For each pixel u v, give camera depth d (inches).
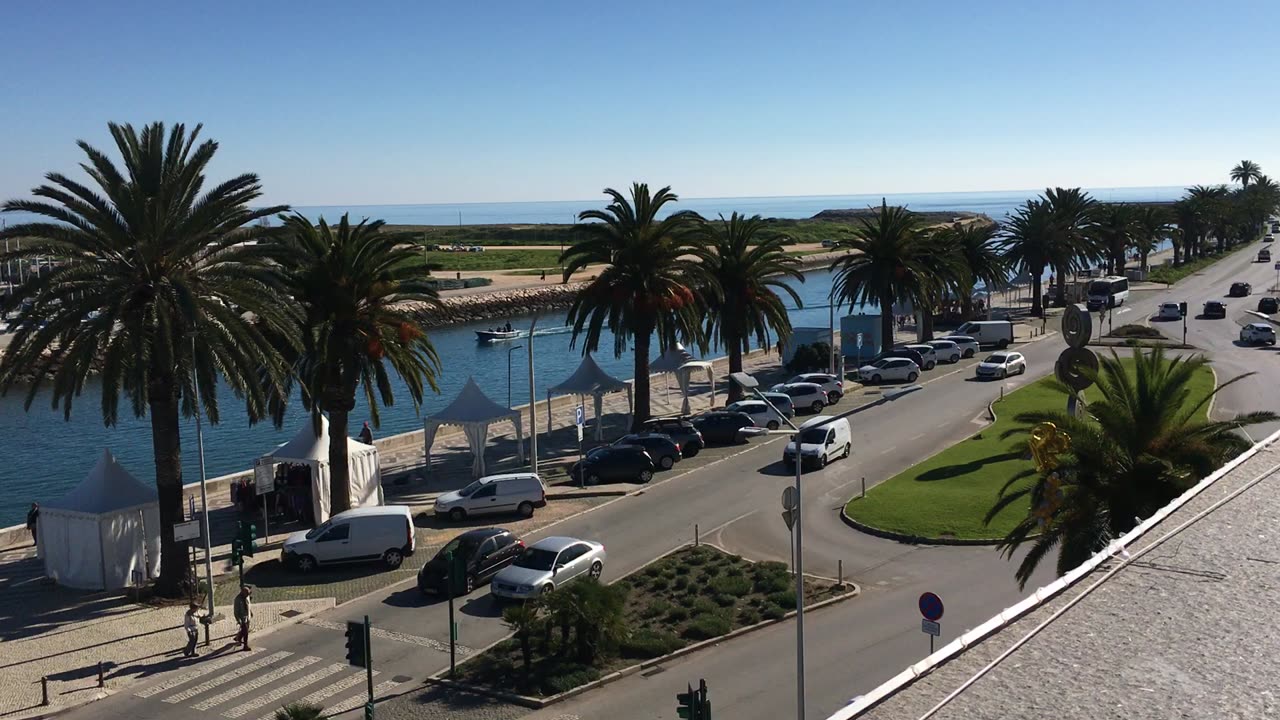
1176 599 446.9
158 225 1135.6
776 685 912.3
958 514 1395.2
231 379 1157.7
